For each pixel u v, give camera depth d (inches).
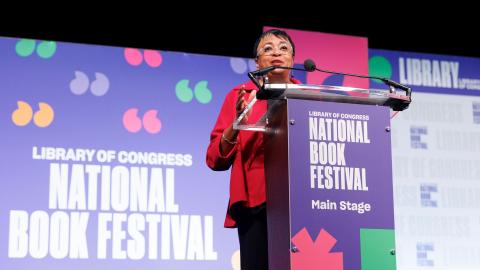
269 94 73.6
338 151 73.6
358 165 74.0
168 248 153.2
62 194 150.3
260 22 182.5
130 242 151.5
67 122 154.6
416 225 166.7
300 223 71.0
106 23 174.7
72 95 156.3
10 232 145.9
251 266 81.7
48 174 150.7
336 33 188.2
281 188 73.2
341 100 77.0
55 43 157.9
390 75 175.6
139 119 158.9
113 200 152.6
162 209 154.8
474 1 187.3
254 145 84.4
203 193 157.9
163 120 160.2
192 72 164.7
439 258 166.6
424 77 177.0
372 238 72.7
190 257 154.0
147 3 176.6
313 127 73.2
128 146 156.6
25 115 152.7
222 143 82.7
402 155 169.9
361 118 75.0
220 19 180.9
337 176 73.0
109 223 151.3
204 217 156.6
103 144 155.4
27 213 147.6
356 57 172.4
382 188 74.2
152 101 160.6
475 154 174.9
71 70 157.5
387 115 76.0
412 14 188.7
